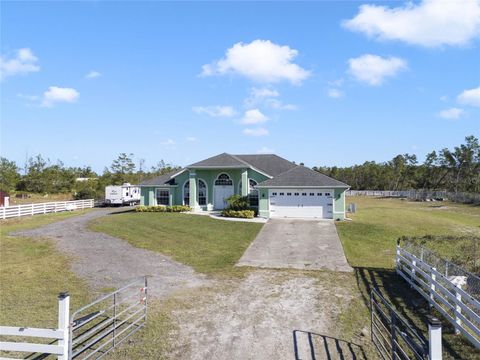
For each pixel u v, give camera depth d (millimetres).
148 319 10344
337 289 13031
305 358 8305
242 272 15164
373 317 9719
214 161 34188
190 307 11273
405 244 16516
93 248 19531
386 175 88875
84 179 76375
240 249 19406
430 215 35281
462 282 11531
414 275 13016
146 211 35188
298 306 11391
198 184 35250
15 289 12828
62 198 60375
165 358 8281
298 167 32062
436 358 5758
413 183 85688
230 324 10070
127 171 75125
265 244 20578
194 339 9195
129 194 49750
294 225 26281
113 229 25328
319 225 26281
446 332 9633
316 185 29344
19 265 16000
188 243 20797
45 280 13875
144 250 19125
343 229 24781
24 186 65438
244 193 33312
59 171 68000
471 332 9508
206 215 31422
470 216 37562
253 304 11555
